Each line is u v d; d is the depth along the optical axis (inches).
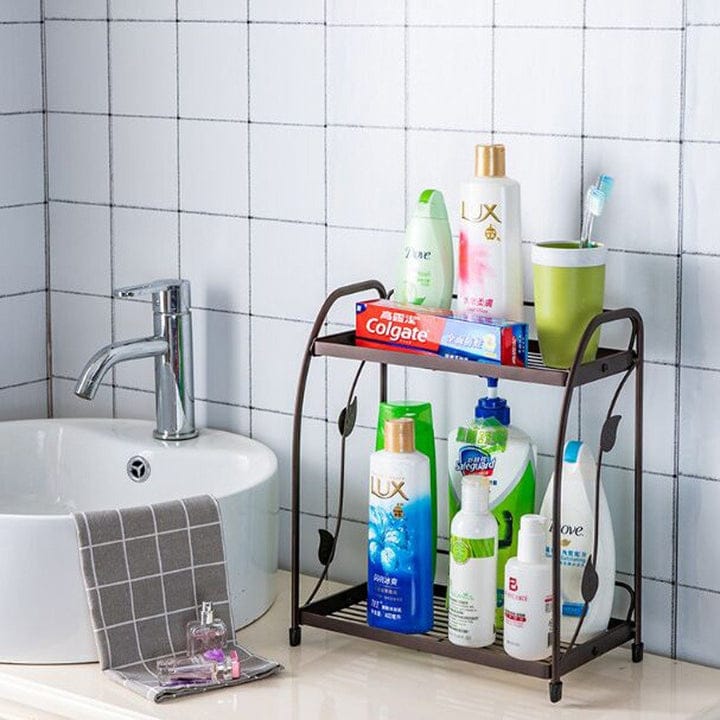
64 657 87.4
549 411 91.3
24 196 112.0
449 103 92.3
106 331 112.3
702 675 86.3
